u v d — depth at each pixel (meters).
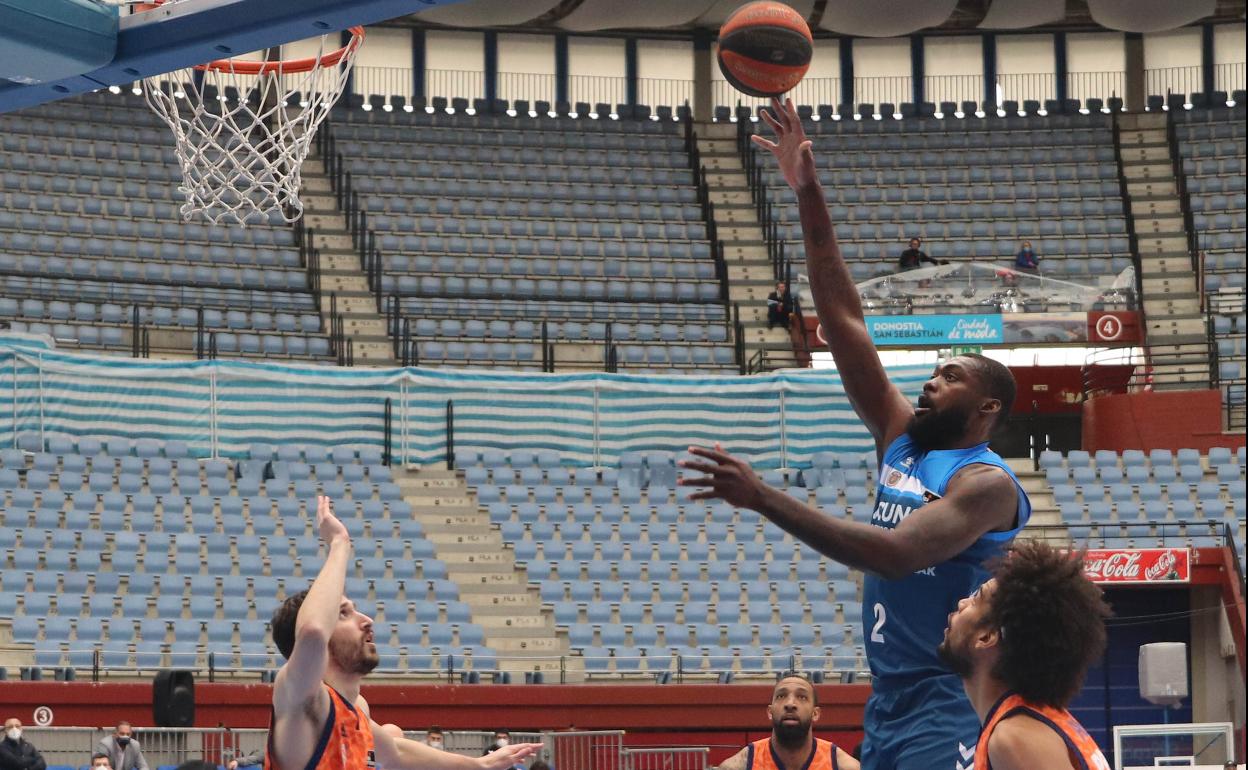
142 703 15.16
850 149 30.39
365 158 28.97
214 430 20.80
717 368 25.05
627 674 17.58
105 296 23.83
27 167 26.48
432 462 21.66
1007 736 2.78
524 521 20.44
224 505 19.36
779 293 25.69
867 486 21.92
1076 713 19.97
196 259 25.59
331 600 4.01
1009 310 25.34
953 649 3.00
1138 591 20.05
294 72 11.36
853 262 27.67
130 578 17.47
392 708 15.93
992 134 30.64
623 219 28.78
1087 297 25.47
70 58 6.29
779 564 19.59
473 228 27.91
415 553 19.11
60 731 14.05
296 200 10.89
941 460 3.69
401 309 25.31
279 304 24.84
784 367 25.41
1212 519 20.58
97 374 20.34
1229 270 26.91
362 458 21.33
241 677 16.36
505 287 26.52
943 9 28.03
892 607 3.68
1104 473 21.88
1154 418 22.92
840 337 4.12
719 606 18.64
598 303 26.14
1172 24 28.80
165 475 19.97
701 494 3.15
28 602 16.67
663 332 25.80
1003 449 25.83
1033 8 29.77
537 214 28.55
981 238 28.28
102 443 20.23
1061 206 28.89
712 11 30.48
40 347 20.33
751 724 16.58
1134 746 19.81
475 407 21.94
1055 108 31.23
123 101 28.83
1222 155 29.42
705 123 31.16
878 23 28.48
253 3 6.18
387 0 5.91
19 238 24.47
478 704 16.17
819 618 18.83
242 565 18.17
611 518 20.64
